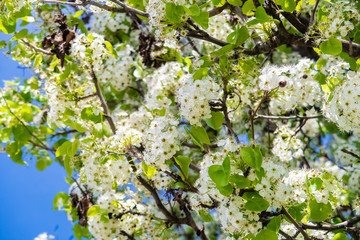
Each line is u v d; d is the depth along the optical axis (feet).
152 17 13.26
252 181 11.65
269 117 15.29
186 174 13.14
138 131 14.75
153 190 16.43
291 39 15.05
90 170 15.01
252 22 12.97
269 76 13.08
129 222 18.58
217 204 12.67
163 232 18.94
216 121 13.37
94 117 16.11
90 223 18.37
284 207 12.72
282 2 13.65
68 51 16.28
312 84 15.75
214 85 12.91
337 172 20.20
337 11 13.82
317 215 13.07
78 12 17.72
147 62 20.85
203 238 17.56
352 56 14.85
